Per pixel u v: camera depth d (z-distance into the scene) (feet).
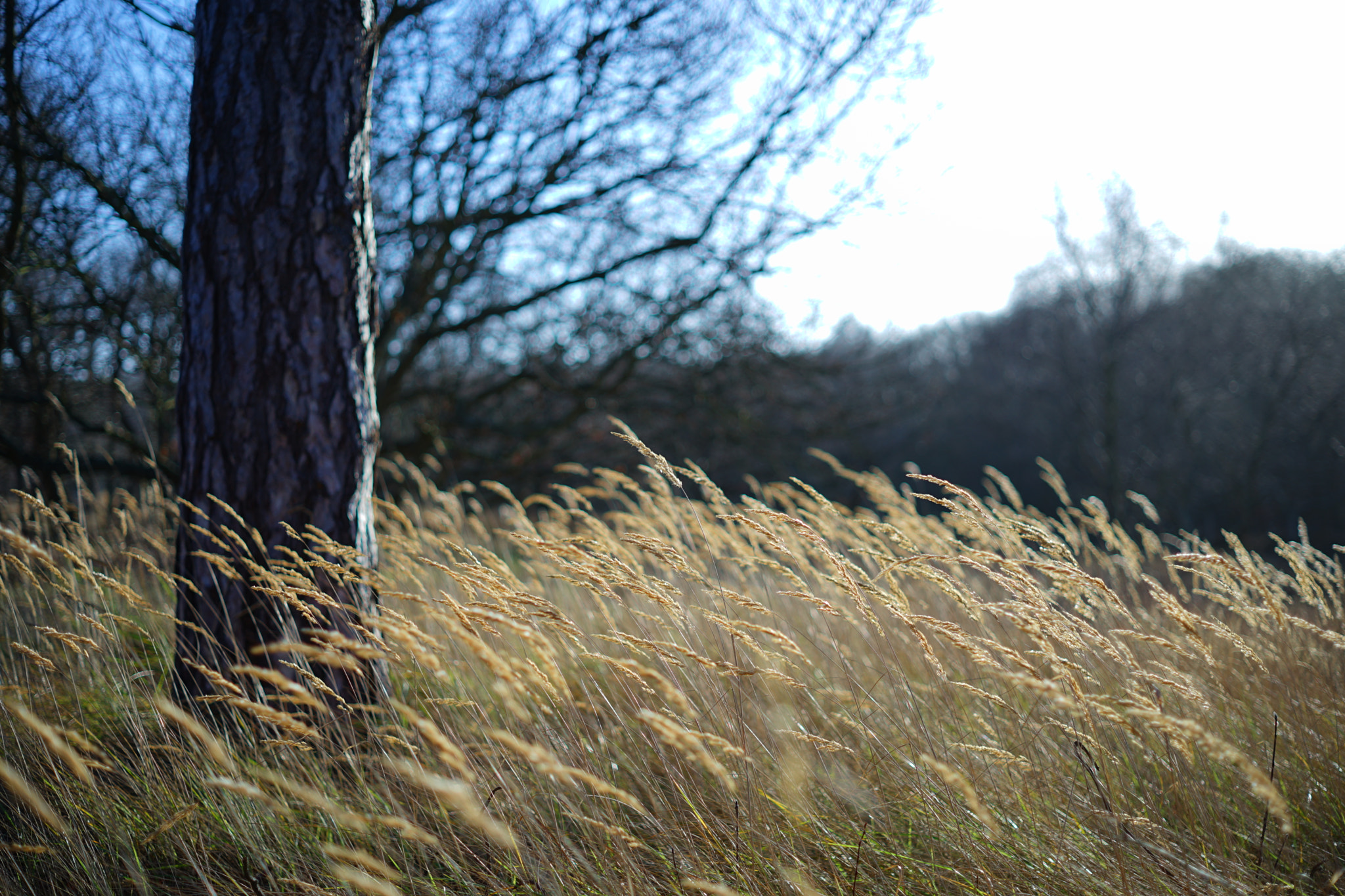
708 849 6.57
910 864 6.59
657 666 9.04
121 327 21.35
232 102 9.09
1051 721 7.27
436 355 34.47
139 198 18.93
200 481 9.11
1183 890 5.96
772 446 35.83
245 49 9.11
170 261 18.90
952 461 98.07
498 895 6.09
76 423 23.41
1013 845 6.60
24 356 21.42
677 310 30.55
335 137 9.30
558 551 7.30
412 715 4.04
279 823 6.77
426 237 27.07
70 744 7.48
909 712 7.91
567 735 7.17
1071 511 12.84
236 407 8.97
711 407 32.96
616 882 5.90
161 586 12.80
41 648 10.02
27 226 18.67
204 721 8.47
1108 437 70.13
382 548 13.42
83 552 10.98
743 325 32.12
